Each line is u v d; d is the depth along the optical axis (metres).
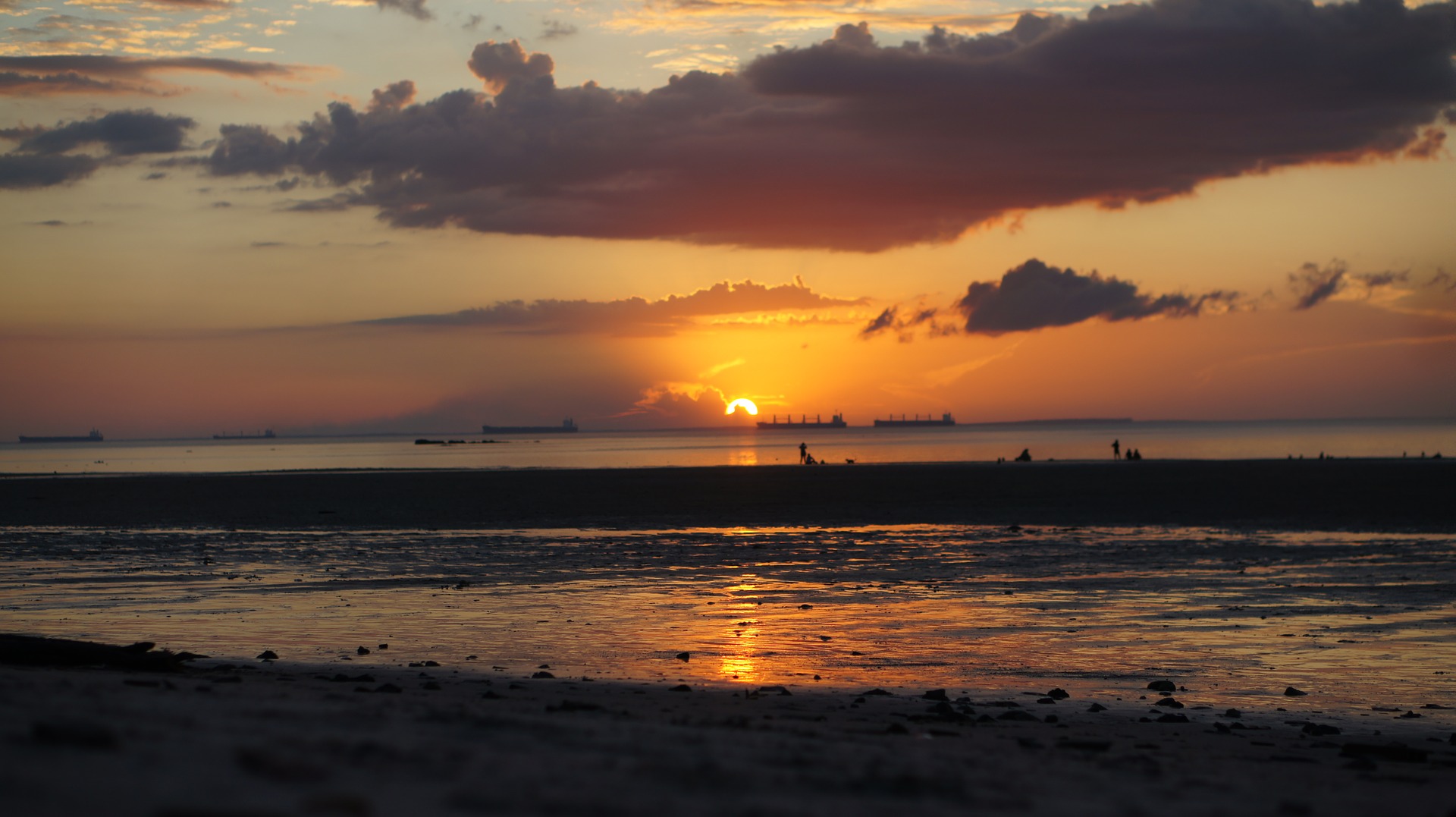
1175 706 13.31
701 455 155.62
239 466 123.12
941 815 5.58
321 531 38.72
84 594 23.62
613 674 14.84
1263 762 9.34
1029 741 9.58
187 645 17.31
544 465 112.50
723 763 6.86
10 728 5.91
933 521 41.91
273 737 6.39
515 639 18.00
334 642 17.69
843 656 16.69
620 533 37.75
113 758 5.22
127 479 76.00
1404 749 10.11
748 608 21.69
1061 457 131.50
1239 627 19.56
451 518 43.84
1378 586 24.45
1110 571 27.45
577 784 5.72
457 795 5.06
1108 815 5.92
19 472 103.12
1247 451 155.75
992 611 21.38
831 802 5.76
